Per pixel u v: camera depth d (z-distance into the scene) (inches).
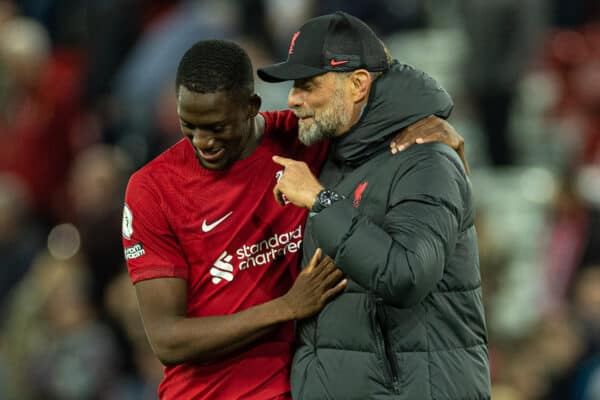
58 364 1445.6
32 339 1462.8
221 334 818.2
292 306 811.4
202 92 783.1
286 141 850.8
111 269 1550.2
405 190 780.0
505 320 1385.3
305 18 1744.6
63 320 1460.4
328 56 799.1
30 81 1812.3
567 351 1379.2
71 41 1909.4
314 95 803.4
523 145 1678.2
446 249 763.4
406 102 806.5
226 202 833.5
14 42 1811.0
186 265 840.9
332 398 798.5
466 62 1658.5
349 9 1802.4
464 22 1658.5
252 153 838.5
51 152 1776.6
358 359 794.2
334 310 804.6
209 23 1707.7
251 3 1749.5
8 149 1766.7
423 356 789.9
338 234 757.9
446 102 821.2
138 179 837.8
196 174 832.9
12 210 1573.6
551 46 1801.2
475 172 1612.9
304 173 786.8
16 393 1448.1
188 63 789.9
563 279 1475.1
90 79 1820.9
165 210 832.3
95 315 1503.4
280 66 805.2
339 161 828.6
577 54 1798.7
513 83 1647.4
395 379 786.8
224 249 836.0
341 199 772.0
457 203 778.2
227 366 843.4
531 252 1499.8
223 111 787.4
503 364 1355.8
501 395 1337.4
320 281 809.5
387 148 810.2
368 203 797.2
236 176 834.2
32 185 1763.0
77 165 1739.7
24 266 1565.0
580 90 1760.6
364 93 806.5
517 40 1648.6
